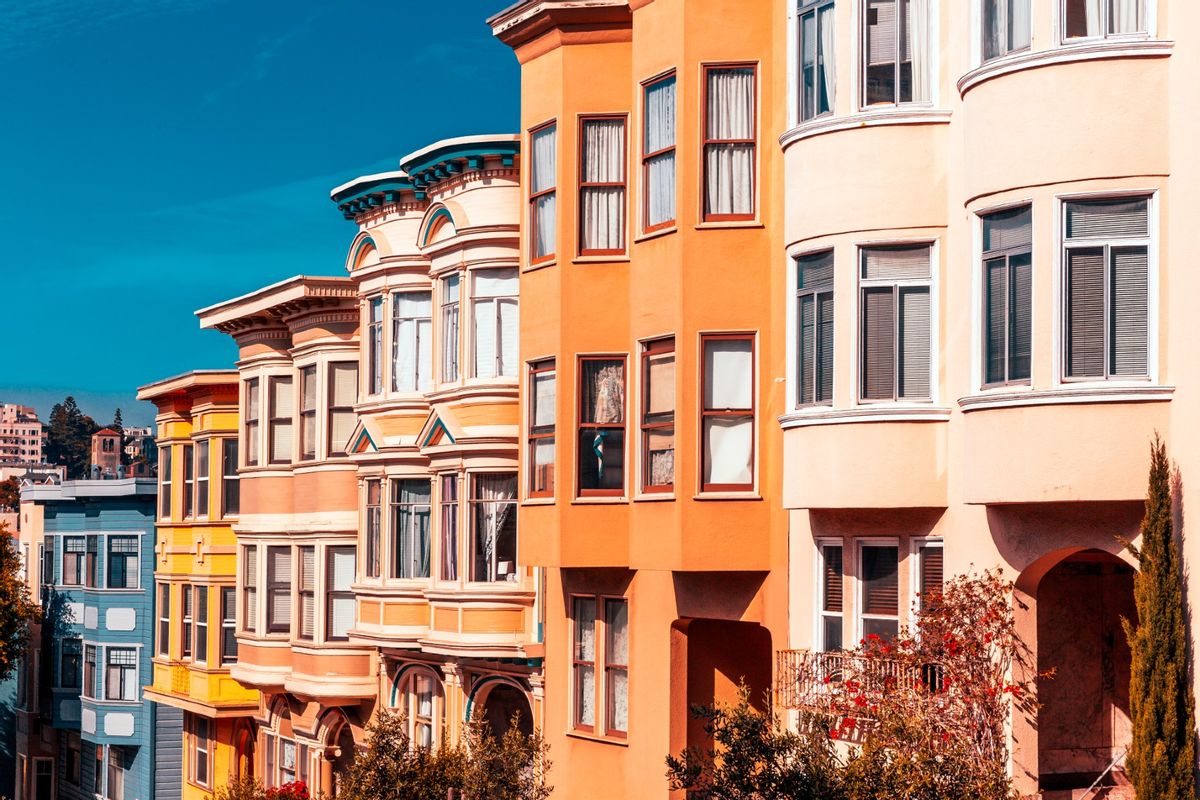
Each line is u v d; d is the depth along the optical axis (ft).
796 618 76.59
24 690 206.18
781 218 78.59
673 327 80.94
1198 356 57.88
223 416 152.46
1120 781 69.51
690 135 80.43
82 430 624.59
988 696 63.77
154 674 165.17
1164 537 57.16
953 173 68.49
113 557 180.55
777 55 79.30
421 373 113.50
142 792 175.42
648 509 82.38
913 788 57.21
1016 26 64.08
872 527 72.28
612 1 87.51
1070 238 61.16
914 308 69.51
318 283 124.26
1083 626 70.85
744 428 79.71
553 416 89.86
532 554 90.07
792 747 60.90
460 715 109.09
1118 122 60.13
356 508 124.06
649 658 86.63
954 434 67.87
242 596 136.77
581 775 91.81
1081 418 60.03
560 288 88.28
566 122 88.84
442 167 106.22
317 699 123.65
